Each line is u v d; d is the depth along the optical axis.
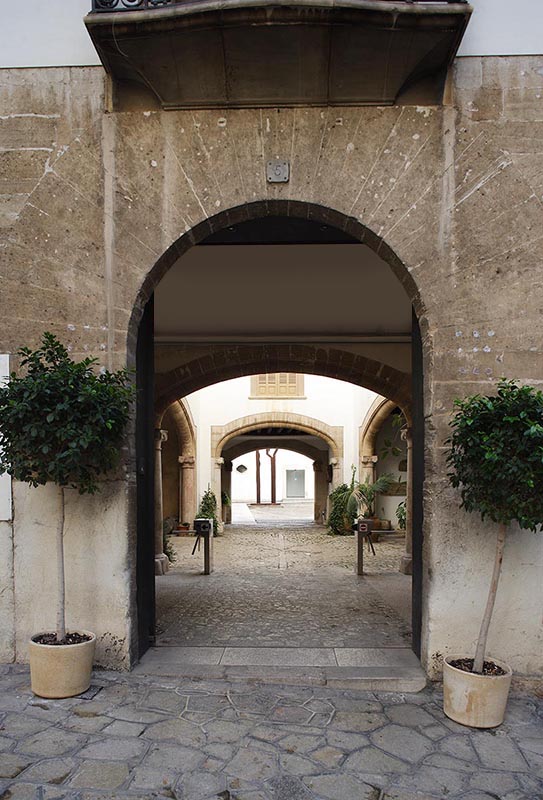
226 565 10.64
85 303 4.23
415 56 3.97
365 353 10.00
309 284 6.98
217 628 5.62
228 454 20.67
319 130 4.23
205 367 10.09
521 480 3.18
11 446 3.60
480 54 4.20
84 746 3.14
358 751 3.15
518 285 4.11
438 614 4.00
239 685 3.98
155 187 4.25
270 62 3.99
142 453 4.63
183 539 14.99
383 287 7.16
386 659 4.45
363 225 4.20
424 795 2.77
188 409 15.48
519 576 4.00
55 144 4.29
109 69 4.18
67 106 4.30
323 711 3.62
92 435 3.47
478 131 4.17
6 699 3.66
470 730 3.41
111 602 4.11
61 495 3.79
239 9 3.71
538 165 4.14
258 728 3.38
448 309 4.13
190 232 4.27
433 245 4.16
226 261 6.29
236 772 2.94
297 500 33.84
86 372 3.79
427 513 4.11
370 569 10.14
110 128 4.27
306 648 4.81
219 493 17.20
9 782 2.82
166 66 4.02
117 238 4.25
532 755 3.14
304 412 17.50
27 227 4.25
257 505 31.09
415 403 4.67
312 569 10.13
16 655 4.16
